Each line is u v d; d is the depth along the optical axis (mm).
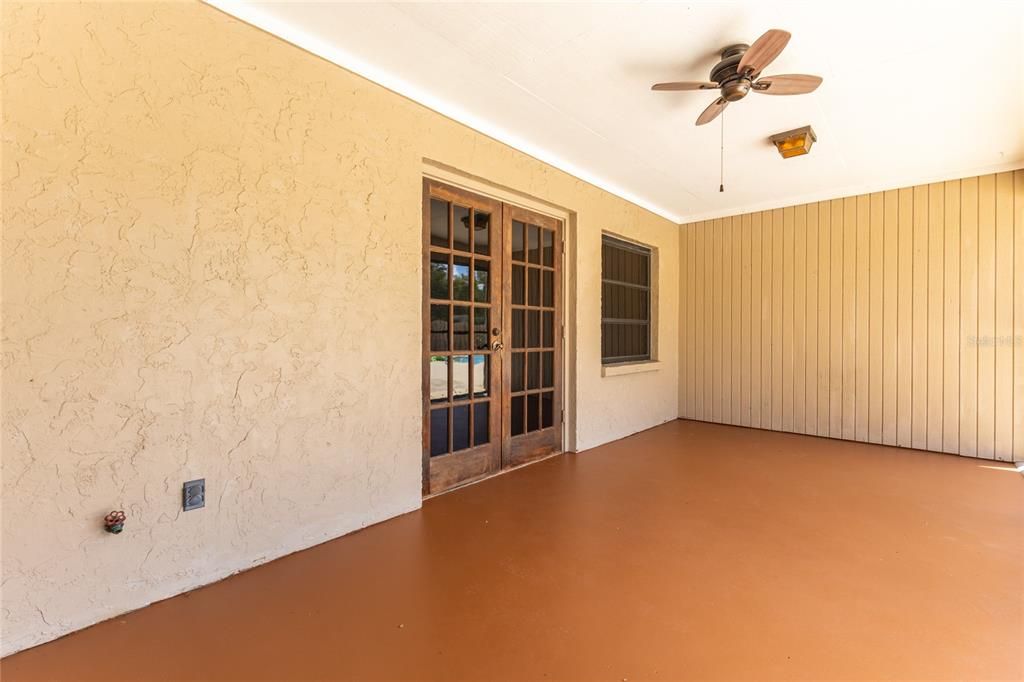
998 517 2861
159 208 1907
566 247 4289
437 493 3230
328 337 2473
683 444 4688
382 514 2760
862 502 3117
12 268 1606
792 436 5051
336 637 1740
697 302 5898
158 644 1689
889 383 4629
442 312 3244
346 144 2527
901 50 2438
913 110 3090
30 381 1644
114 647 1669
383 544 2482
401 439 2846
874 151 3799
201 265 2023
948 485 3463
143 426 1887
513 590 2062
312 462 2426
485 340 3578
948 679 1523
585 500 3143
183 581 2010
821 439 4906
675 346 5996
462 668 1585
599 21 2223
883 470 3832
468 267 3428
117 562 1838
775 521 2811
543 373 4141
